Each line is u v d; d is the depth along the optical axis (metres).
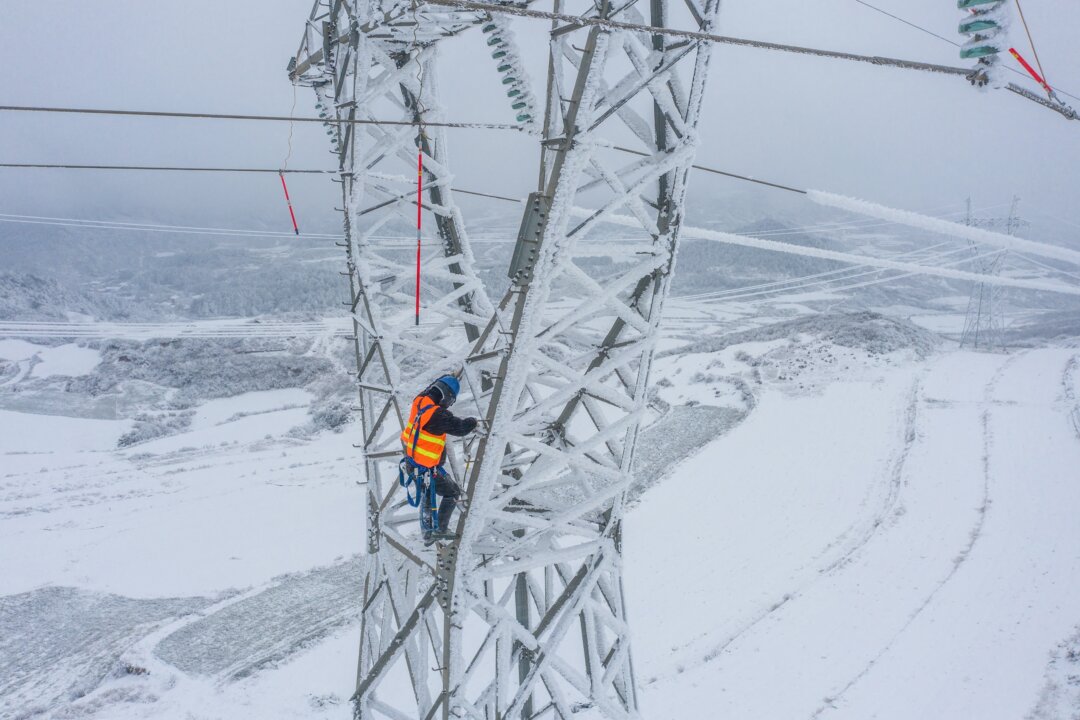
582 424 39.09
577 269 6.95
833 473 28.86
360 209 10.67
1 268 190.12
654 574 22.22
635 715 9.10
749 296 116.06
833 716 15.03
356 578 22.75
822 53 4.82
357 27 9.84
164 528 27.41
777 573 21.62
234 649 18.62
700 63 6.76
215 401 53.53
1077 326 63.91
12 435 44.66
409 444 7.36
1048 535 21.72
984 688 15.30
